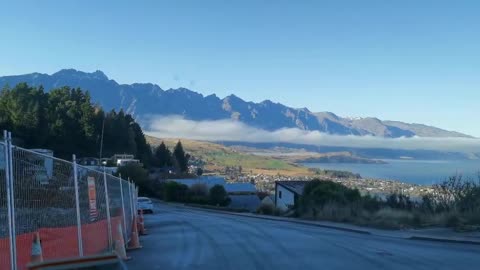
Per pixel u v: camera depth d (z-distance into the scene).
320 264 13.63
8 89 127.56
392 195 33.00
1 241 7.55
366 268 12.91
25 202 8.73
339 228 26.50
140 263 14.06
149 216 45.16
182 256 15.58
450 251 16.31
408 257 14.89
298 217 39.31
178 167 160.38
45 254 9.34
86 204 13.08
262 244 18.86
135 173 100.75
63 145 115.75
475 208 23.88
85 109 127.12
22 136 107.25
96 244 13.76
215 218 41.09
